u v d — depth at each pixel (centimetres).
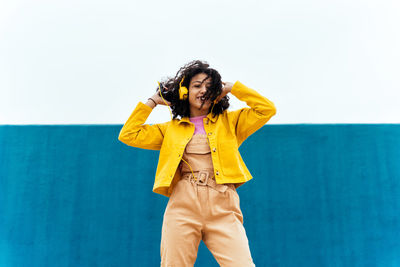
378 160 269
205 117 196
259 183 264
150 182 265
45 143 270
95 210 261
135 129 191
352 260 254
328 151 270
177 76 205
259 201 261
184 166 183
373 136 272
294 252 254
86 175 266
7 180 264
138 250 255
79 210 261
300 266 252
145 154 270
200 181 175
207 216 171
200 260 253
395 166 269
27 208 260
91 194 263
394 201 263
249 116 190
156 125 200
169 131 191
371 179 266
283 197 262
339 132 272
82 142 271
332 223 259
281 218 259
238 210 178
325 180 265
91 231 258
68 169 266
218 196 173
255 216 259
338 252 255
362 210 262
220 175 174
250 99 189
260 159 268
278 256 253
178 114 196
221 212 171
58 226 258
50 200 262
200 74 196
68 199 262
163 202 263
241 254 162
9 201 261
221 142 182
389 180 267
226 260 163
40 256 254
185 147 184
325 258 253
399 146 271
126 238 257
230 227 169
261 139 271
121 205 262
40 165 267
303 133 272
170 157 183
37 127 272
